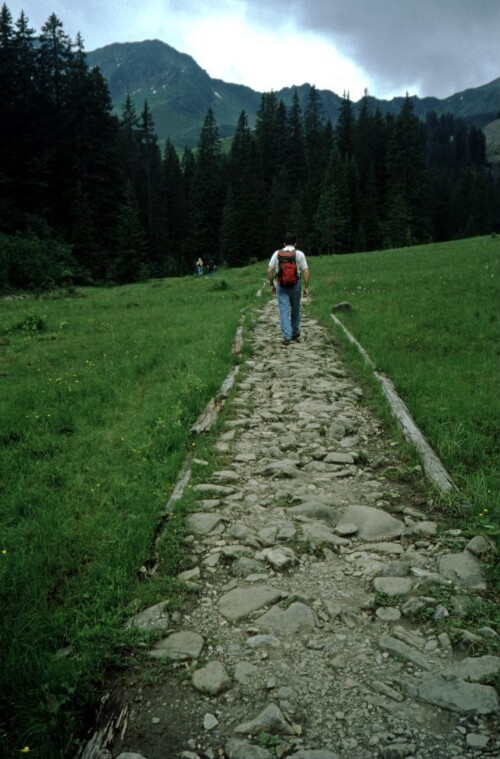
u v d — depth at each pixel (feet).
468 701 8.61
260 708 8.77
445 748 7.84
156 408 25.54
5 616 10.98
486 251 125.49
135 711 8.88
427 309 49.62
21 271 146.92
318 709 8.67
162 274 266.57
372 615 11.10
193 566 13.21
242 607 11.51
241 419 24.14
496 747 7.79
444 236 396.37
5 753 8.04
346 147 419.74
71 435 23.82
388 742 7.98
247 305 66.74
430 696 8.77
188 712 8.79
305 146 426.51
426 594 11.59
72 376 33.37
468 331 39.55
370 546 13.91
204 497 16.84
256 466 19.43
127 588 12.20
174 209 320.09
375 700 8.79
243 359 35.29
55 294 122.72
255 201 285.23
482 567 12.48
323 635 10.52
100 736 8.41
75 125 219.82
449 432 20.39
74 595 11.85
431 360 32.07
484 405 23.11
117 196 230.27
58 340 49.42
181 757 7.95
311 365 33.50
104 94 225.76
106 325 57.26
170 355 37.65
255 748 7.86
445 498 15.66
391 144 332.60
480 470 17.07
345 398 26.94
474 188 427.33
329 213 281.74
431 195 384.88
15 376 34.68
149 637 10.49
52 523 15.30
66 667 9.49
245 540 14.23
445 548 13.41
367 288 71.10
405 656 9.75
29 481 18.65
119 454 20.66
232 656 10.05
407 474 18.07
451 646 9.99
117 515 15.55
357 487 17.62
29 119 221.46
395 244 291.17
